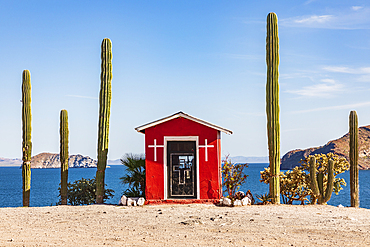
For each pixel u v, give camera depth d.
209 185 15.40
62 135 17.23
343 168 17.06
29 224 11.27
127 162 17.27
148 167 15.63
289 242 8.62
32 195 50.16
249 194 16.44
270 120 15.75
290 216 12.31
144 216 12.55
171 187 15.65
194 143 15.77
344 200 38.81
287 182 17.27
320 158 17.70
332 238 9.03
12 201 42.34
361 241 8.70
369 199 39.81
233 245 8.34
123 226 10.80
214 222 11.30
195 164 15.69
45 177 114.19
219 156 15.61
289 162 157.25
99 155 16.58
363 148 157.12
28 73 17.23
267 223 11.07
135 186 17.38
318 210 13.73
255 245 8.34
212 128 15.66
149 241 8.77
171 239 8.99
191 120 15.71
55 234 9.66
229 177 16.81
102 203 16.44
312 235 9.39
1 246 8.23
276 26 16.12
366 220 11.66
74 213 13.41
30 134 17.09
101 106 16.73
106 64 16.92
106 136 16.70
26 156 16.81
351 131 15.67
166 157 15.69
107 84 16.84
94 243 8.57
